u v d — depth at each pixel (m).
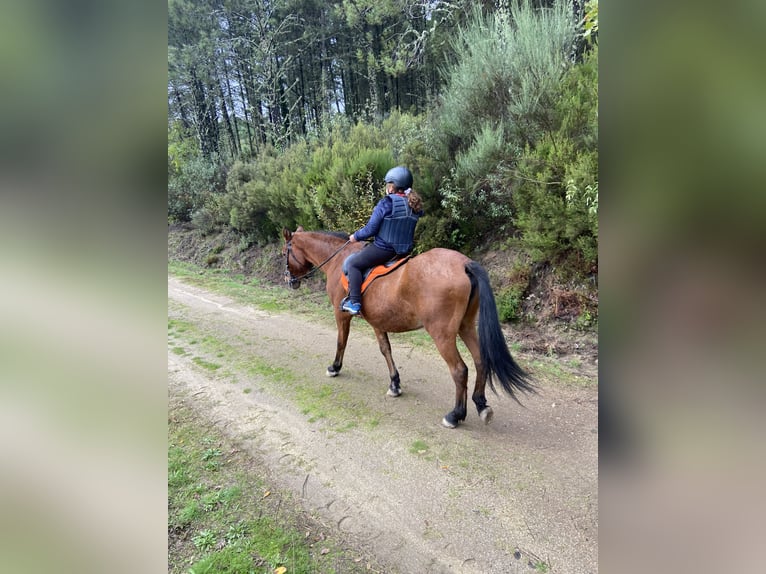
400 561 2.09
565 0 5.41
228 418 3.52
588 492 2.48
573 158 4.69
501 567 2.03
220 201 10.98
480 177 5.76
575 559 2.04
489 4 7.64
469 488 2.56
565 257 5.00
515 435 3.09
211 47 13.07
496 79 5.68
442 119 6.45
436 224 6.34
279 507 2.48
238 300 7.49
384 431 3.22
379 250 3.44
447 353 3.05
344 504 2.49
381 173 7.02
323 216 7.56
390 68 10.44
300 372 4.39
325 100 13.78
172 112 14.85
